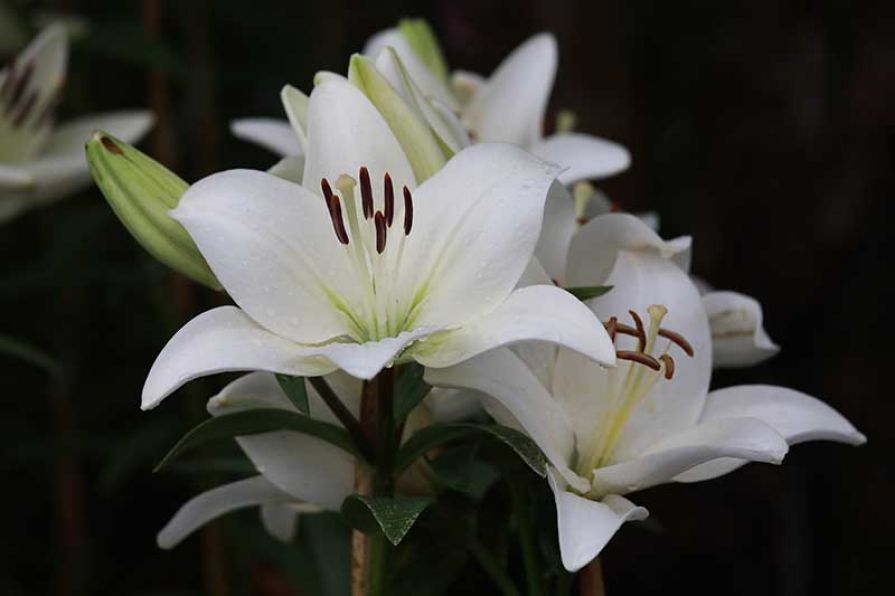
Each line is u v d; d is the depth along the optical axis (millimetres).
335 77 1120
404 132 1118
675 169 2033
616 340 1141
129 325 1726
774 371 2033
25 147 1453
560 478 1098
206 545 1492
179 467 1300
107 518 1809
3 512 1763
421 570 1150
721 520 1958
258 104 1792
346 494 1144
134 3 1812
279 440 1142
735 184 2047
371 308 1089
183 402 1694
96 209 1540
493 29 1991
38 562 1763
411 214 1089
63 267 1530
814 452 1893
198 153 1663
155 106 1543
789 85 2043
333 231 1093
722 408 1138
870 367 2012
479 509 1162
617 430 1131
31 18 1559
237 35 1812
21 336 1714
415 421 1149
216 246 1076
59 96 1449
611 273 1152
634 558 1957
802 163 2041
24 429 1666
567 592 1141
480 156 1098
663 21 2027
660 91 2045
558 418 1114
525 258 1078
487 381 1084
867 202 2031
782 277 2043
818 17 2029
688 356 1136
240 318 1076
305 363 1066
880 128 2025
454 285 1083
